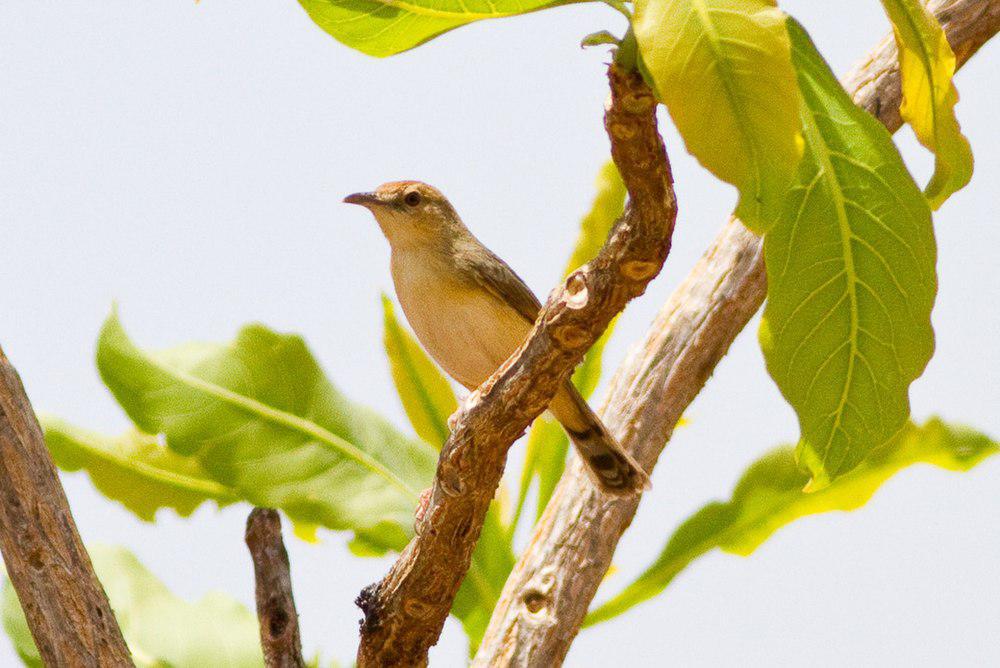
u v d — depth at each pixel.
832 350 5.48
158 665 9.33
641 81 4.82
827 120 5.05
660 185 5.17
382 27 5.84
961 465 9.55
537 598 8.59
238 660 9.55
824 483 5.70
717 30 4.14
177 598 9.98
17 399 6.58
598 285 5.66
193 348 10.09
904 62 5.22
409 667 7.19
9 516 6.51
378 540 9.75
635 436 8.91
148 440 10.25
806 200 5.18
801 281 5.34
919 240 5.19
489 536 9.78
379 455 10.09
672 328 9.10
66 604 6.53
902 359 5.46
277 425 9.94
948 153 5.35
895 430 5.57
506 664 8.41
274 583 7.25
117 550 10.13
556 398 8.20
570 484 8.96
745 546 9.57
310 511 9.73
